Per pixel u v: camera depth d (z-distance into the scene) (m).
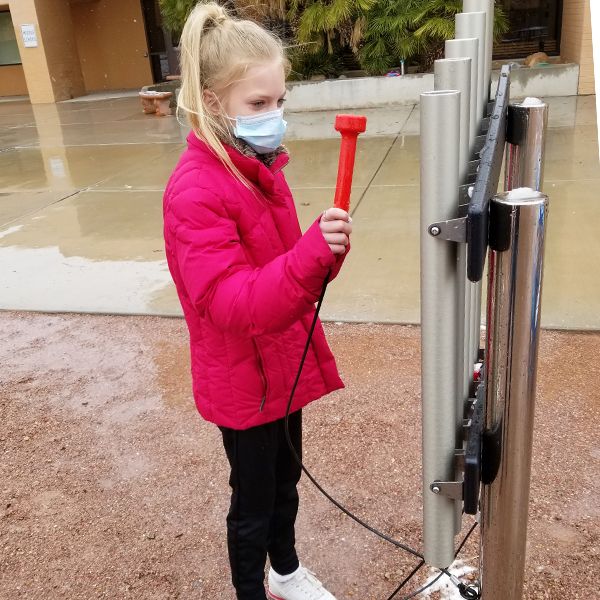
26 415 2.95
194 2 10.57
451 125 0.97
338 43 10.69
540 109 1.38
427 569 2.03
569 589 1.92
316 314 1.43
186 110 1.38
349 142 1.22
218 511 2.32
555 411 2.69
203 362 1.57
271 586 1.93
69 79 16.19
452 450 1.17
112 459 2.63
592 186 5.19
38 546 2.22
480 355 1.77
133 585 2.05
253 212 1.45
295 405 1.63
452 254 1.04
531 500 2.25
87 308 3.96
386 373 3.04
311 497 2.35
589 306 3.44
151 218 5.49
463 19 1.42
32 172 7.61
